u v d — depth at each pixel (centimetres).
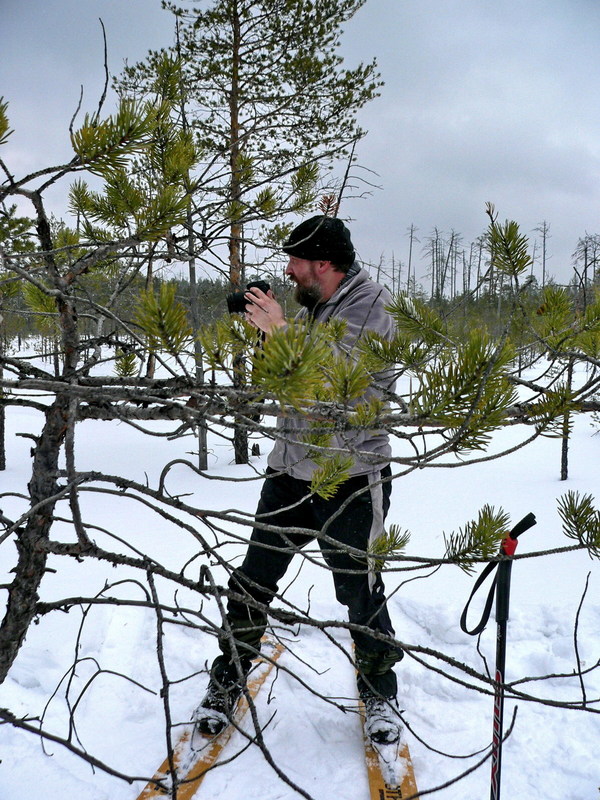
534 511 556
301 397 68
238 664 91
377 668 208
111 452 888
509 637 302
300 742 217
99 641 289
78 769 202
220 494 646
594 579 371
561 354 99
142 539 455
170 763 82
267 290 141
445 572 387
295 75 603
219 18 605
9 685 249
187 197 95
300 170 199
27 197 83
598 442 938
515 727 227
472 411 75
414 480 691
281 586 363
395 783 193
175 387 90
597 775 200
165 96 153
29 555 118
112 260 133
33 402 112
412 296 109
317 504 202
